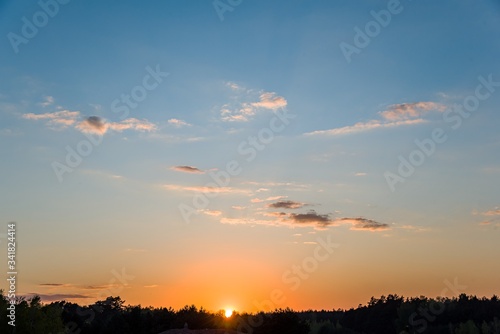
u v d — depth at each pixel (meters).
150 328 103.38
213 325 105.62
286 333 96.62
